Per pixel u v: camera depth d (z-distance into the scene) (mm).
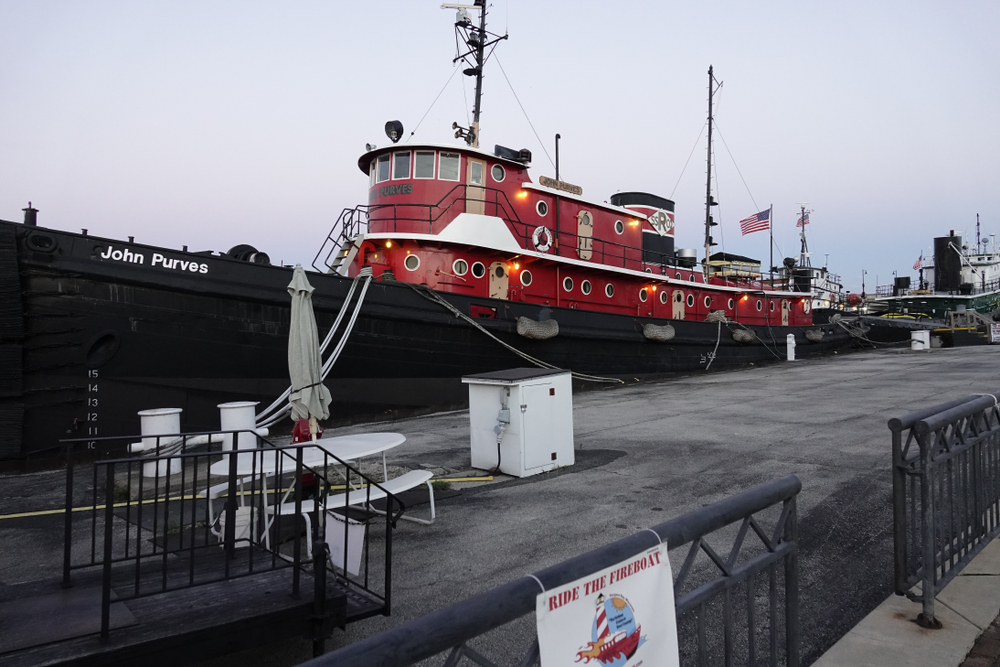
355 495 5348
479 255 15367
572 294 17812
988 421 4512
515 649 3633
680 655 3520
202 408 11117
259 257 12445
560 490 7156
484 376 8453
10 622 3059
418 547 5430
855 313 39594
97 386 10164
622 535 5539
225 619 3086
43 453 9766
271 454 5895
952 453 3830
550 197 16922
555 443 8273
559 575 1659
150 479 8414
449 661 1480
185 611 3189
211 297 11062
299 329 6730
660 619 1979
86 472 9398
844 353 31594
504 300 15453
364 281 12914
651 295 21297
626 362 19406
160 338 10633
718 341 23344
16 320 9414
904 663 3107
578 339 17469
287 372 11984
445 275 14812
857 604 4125
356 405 12984
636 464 8320
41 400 9742
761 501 2455
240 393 11492
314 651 3314
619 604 1838
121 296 10289
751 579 2492
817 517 5836
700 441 9656
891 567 4688
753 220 28609
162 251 10625
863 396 13969
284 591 3500
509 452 8062
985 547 4547
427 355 14039
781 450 8734
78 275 9914
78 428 10047
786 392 15406
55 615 3150
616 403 14789
